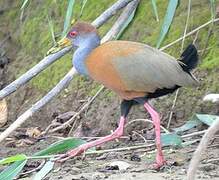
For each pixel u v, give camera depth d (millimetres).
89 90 14594
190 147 11836
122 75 10664
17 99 15523
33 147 13531
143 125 13328
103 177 10312
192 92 13305
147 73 10586
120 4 12188
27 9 17172
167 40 14234
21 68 16203
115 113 13742
